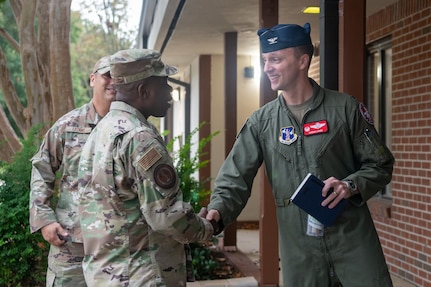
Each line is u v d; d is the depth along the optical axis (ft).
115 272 8.77
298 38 10.19
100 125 9.27
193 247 21.47
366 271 10.11
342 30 13.67
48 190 12.32
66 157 12.25
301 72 10.31
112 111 9.22
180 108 51.19
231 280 19.80
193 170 20.99
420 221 19.42
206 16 24.52
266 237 19.52
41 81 30.27
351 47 13.64
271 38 10.25
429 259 18.84
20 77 73.26
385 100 22.99
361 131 10.24
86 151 9.33
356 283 10.15
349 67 13.64
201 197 20.93
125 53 9.20
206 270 21.70
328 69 14.21
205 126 35.06
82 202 9.21
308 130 10.28
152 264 8.86
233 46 27.63
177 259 9.19
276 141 10.51
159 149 8.80
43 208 12.00
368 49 24.04
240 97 36.14
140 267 8.80
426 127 19.11
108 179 8.84
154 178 8.63
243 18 24.86
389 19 21.65
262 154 10.85
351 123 10.21
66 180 12.26
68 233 11.93
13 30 69.62
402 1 20.58
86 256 9.12
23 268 17.62
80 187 9.29
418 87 19.57
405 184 20.45
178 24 26.32
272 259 19.56
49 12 28.35
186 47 33.60
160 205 8.63
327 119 10.25
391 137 22.00
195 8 23.08
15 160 18.20
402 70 20.68
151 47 37.24
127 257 8.80
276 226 19.53
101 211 8.90
